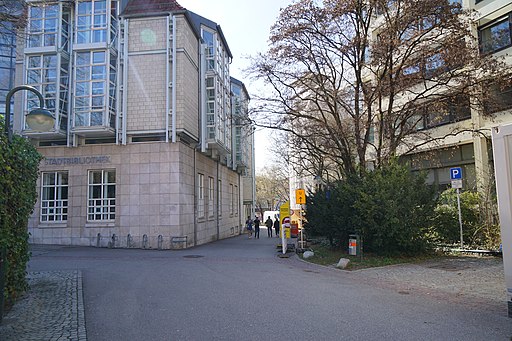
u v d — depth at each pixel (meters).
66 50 22.67
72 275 11.34
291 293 9.03
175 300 8.29
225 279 11.04
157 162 21.94
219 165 31.91
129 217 21.80
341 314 7.09
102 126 21.53
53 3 22.20
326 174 32.22
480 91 17.06
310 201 22.92
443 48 16.84
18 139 7.83
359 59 18.81
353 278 11.38
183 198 22.33
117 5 22.91
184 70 22.72
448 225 17.03
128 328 6.30
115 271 12.54
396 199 14.44
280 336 5.82
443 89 22.81
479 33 21.97
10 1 12.10
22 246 7.88
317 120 20.42
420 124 25.61
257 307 7.64
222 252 19.58
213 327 6.30
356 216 15.06
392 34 17.08
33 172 8.49
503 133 6.04
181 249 21.30
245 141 43.78
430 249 15.24
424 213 14.72
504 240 5.97
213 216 29.73
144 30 22.91
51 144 22.97
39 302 7.97
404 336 5.81
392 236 14.49
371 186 15.03
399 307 7.64
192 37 24.69
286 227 20.23
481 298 8.44
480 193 17.53
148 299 8.40
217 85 27.14
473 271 11.65
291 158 39.06
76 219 22.08
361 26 18.66
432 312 7.25
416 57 17.73
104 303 8.04
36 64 22.28
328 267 13.66
